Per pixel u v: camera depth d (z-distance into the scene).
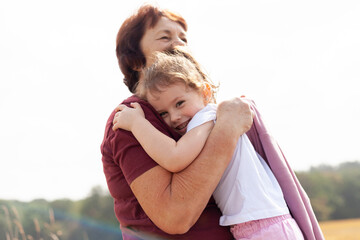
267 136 1.99
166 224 1.71
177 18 2.47
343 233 19.94
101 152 2.02
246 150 1.86
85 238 5.69
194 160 1.73
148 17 2.40
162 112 2.01
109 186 1.98
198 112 1.89
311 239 1.88
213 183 1.71
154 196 1.72
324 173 36.84
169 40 2.41
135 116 1.86
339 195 34.91
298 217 1.90
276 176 1.95
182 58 2.11
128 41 2.43
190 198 1.68
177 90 1.96
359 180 35.19
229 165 1.83
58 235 4.28
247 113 1.84
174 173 1.75
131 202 1.87
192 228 1.81
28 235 4.02
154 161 1.78
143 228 1.83
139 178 1.76
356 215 34.47
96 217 22.45
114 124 1.90
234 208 1.80
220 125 1.76
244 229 1.78
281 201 1.84
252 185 1.80
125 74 2.49
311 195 35.00
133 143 1.82
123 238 1.95
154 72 2.03
